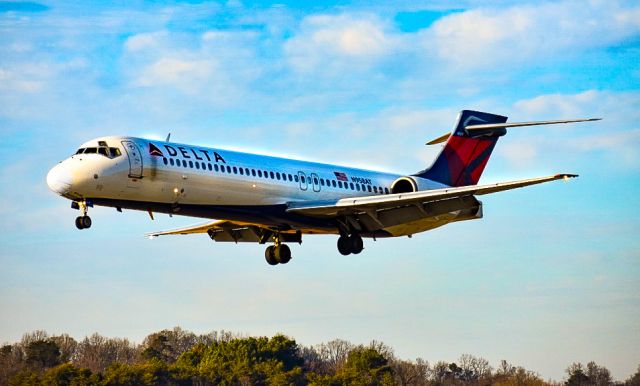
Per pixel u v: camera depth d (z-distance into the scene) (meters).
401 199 136.88
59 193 126.44
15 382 152.00
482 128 154.00
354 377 169.88
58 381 151.62
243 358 170.62
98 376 154.88
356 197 147.25
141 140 130.38
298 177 141.62
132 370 157.88
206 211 134.12
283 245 149.50
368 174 152.50
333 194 145.25
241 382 165.75
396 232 148.00
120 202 128.75
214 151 135.25
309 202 140.50
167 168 129.50
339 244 144.12
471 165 157.75
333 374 172.88
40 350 163.25
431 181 154.38
